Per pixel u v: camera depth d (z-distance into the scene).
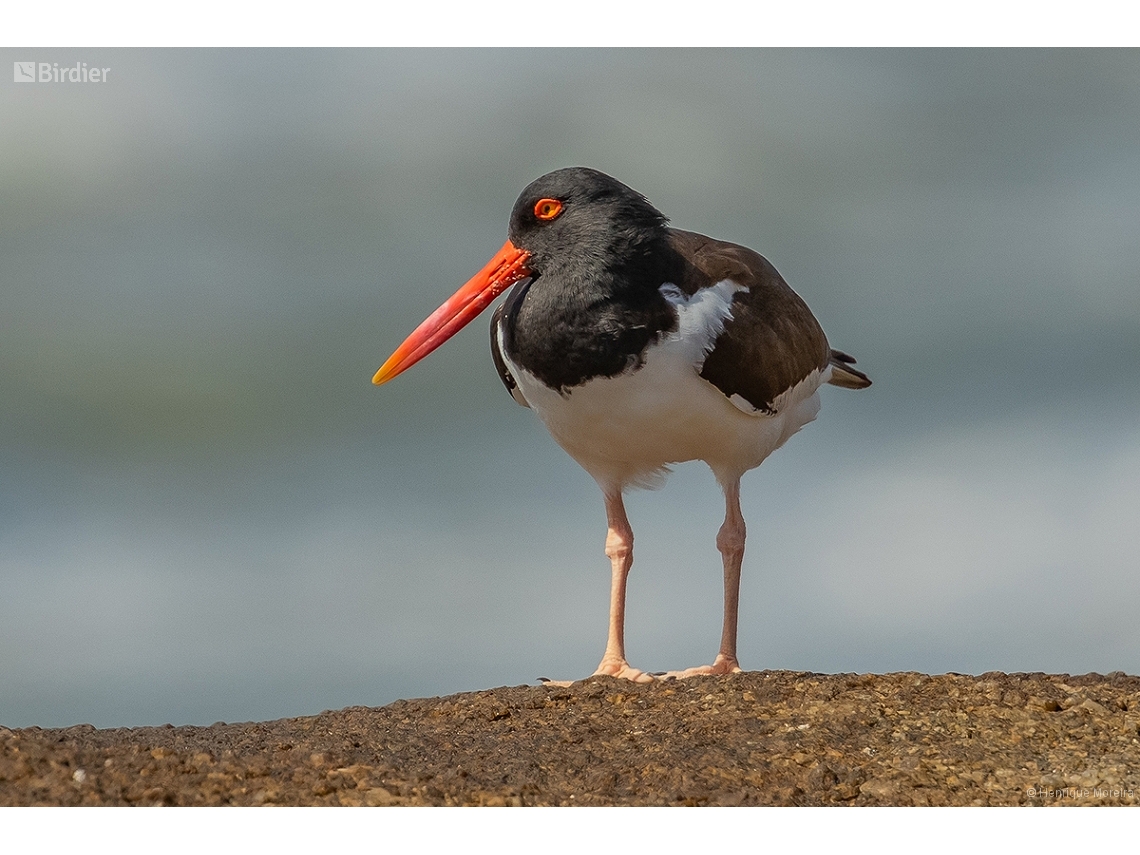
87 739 6.85
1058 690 7.35
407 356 8.74
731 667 8.69
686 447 8.63
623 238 8.10
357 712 7.60
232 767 6.12
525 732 7.05
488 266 8.56
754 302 8.64
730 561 8.92
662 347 8.09
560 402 8.38
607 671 8.67
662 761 6.48
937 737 6.70
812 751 6.54
